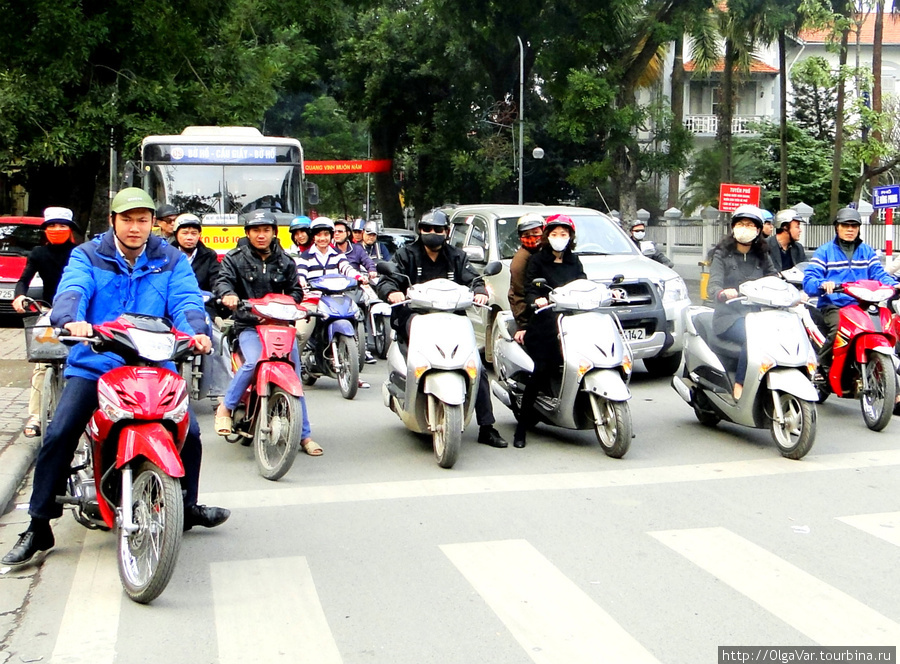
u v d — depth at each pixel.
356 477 7.47
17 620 4.76
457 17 29.45
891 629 4.53
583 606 4.82
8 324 17.95
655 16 26.91
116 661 4.26
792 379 7.76
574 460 8.01
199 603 4.91
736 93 37.78
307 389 11.82
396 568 5.40
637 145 27.86
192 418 5.45
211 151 16.03
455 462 7.77
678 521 6.26
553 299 8.11
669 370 12.47
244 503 6.75
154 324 4.94
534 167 38.16
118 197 5.20
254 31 25.70
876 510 6.50
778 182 40.84
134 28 16.88
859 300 9.05
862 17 31.50
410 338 7.98
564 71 27.00
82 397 5.14
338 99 40.81
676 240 32.34
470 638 4.45
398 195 42.91
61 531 6.17
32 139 16.59
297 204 16.25
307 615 4.74
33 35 16.09
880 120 28.69
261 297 7.93
